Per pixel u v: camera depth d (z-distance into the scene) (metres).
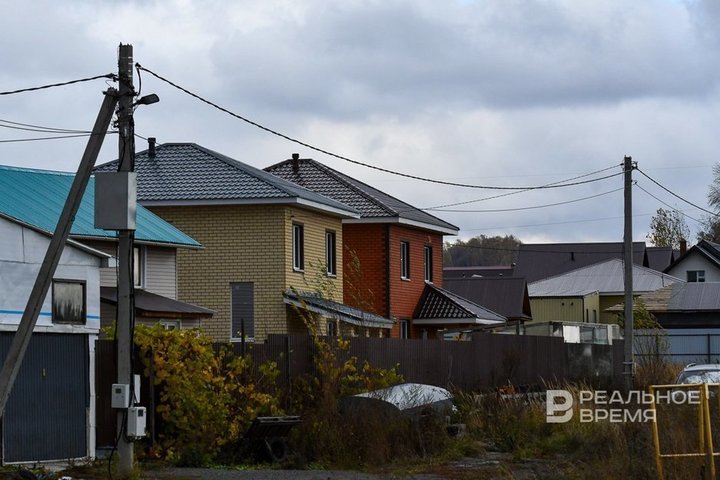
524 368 62.16
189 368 37.25
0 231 32.94
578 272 131.12
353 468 36.12
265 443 37.00
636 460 30.41
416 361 51.38
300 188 70.44
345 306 67.38
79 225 49.88
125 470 30.58
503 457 38.78
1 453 32.56
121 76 30.47
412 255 80.62
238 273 64.19
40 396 33.97
